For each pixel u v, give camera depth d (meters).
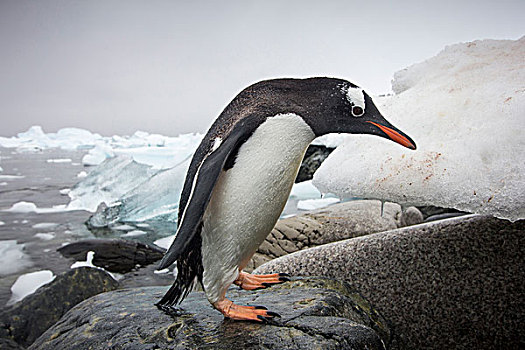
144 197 8.30
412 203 2.29
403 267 2.67
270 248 3.89
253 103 1.84
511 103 2.18
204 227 1.76
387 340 2.37
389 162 2.42
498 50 2.85
